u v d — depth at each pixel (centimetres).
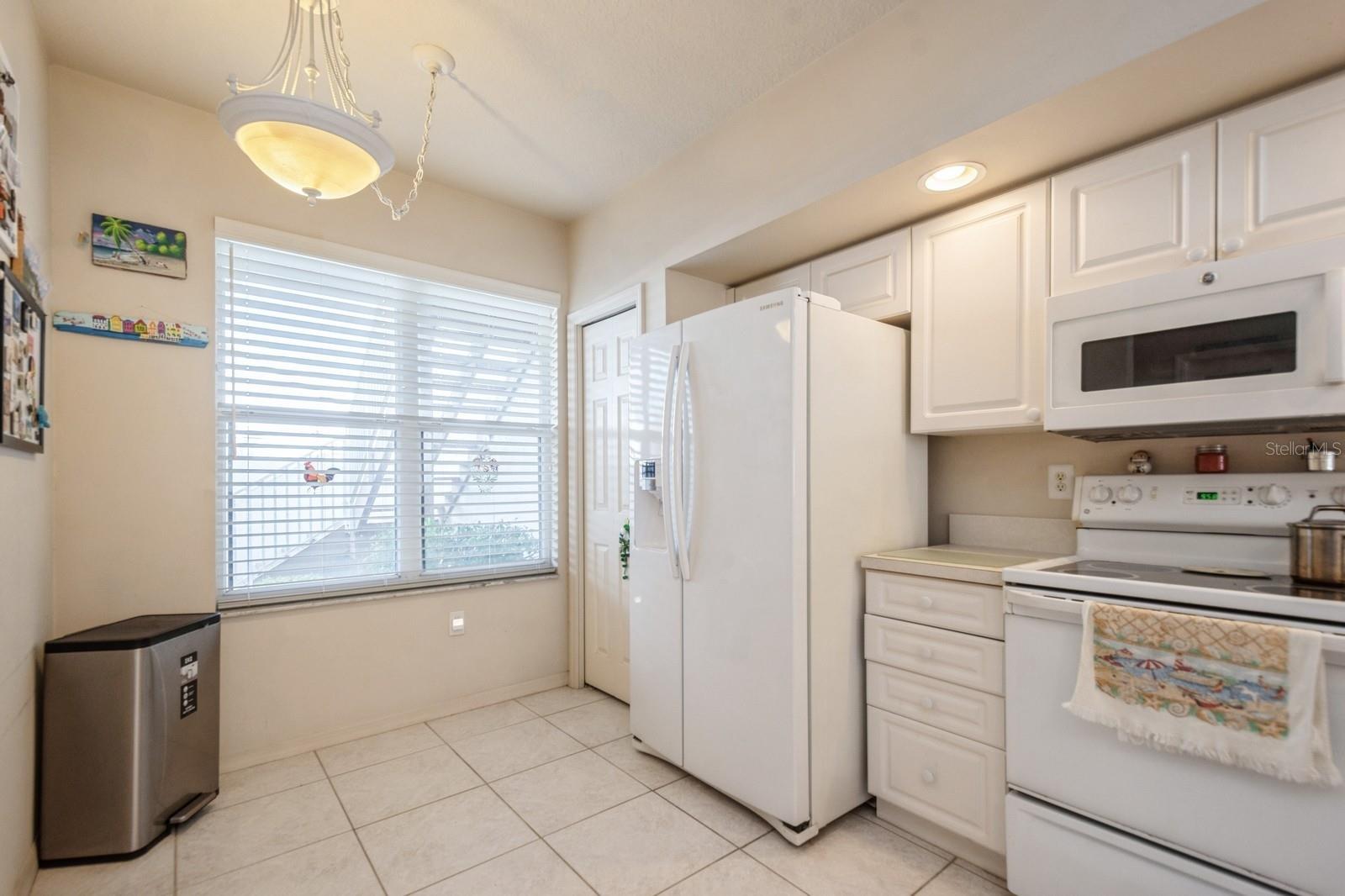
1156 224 160
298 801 212
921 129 175
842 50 198
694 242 256
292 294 257
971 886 166
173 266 228
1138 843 137
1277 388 135
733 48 200
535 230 331
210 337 235
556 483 341
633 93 225
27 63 174
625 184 296
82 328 211
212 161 238
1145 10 134
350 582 270
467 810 205
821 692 191
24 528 166
